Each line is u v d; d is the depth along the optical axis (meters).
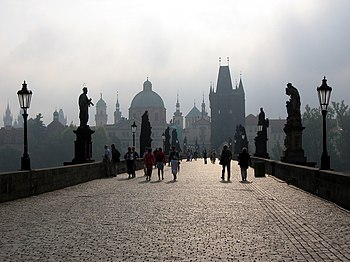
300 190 29.39
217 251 12.38
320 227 15.80
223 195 26.62
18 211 20.12
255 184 34.56
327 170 25.48
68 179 33.59
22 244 13.31
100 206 21.78
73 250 12.55
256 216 18.38
